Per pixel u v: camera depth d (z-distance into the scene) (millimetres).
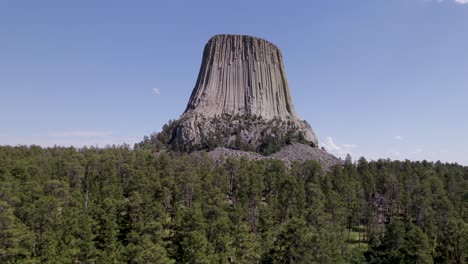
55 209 73875
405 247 83438
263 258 75688
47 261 61188
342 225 108938
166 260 63469
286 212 107000
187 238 70938
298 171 152000
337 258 74750
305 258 67938
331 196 106625
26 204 75500
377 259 83500
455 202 132125
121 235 79938
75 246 67688
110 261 64250
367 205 119375
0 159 123375
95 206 85562
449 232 93062
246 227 79375
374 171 167500
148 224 74188
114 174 119562
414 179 148500
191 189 111000
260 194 118750
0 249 58250
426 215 112500
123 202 86250
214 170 143750
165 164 138625
